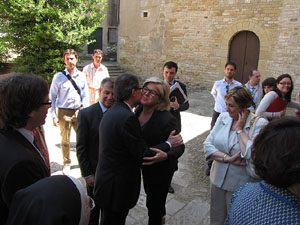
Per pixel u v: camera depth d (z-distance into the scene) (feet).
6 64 38.50
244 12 31.96
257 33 31.32
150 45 42.47
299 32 27.94
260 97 13.97
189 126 20.95
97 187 6.50
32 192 2.93
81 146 7.91
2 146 3.93
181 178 12.84
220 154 7.15
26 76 4.31
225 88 13.56
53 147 15.88
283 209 3.01
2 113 4.11
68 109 12.28
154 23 41.11
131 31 45.16
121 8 46.21
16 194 3.05
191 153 15.88
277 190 3.17
